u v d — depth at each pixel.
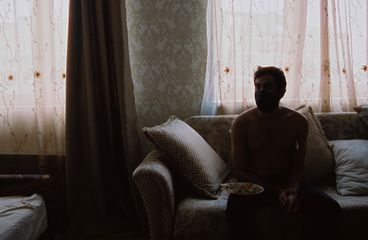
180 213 1.81
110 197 2.60
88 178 2.55
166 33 2.62
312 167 2.19
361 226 1.83
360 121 2.46
